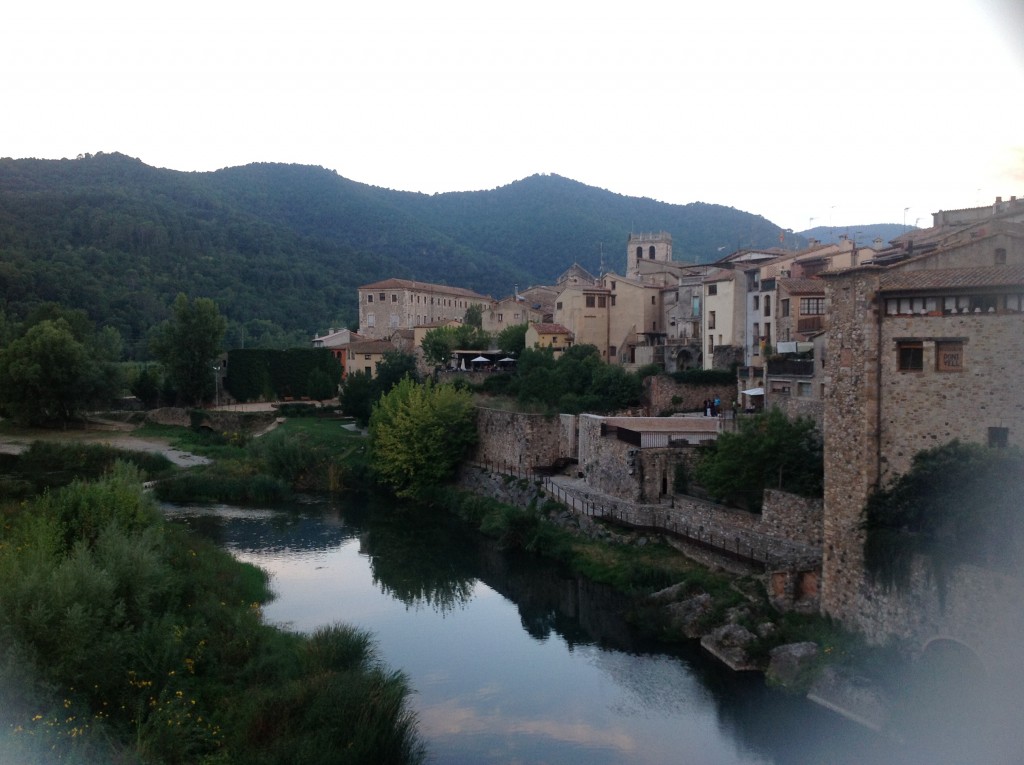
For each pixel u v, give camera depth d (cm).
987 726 2855
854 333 3481
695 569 4812
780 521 4384
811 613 3816
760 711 3388
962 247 3566
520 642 4356
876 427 3419
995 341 3167
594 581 5178
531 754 3173
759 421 4791
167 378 12388
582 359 9006
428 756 3145
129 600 3334
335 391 12794
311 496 8288
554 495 6625
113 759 2388
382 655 4150
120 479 4628
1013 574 2803
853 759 2994
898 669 3144
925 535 3209
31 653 2591
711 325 8731
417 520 7244
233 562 5206
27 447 9306
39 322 11856
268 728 2994
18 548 3400
